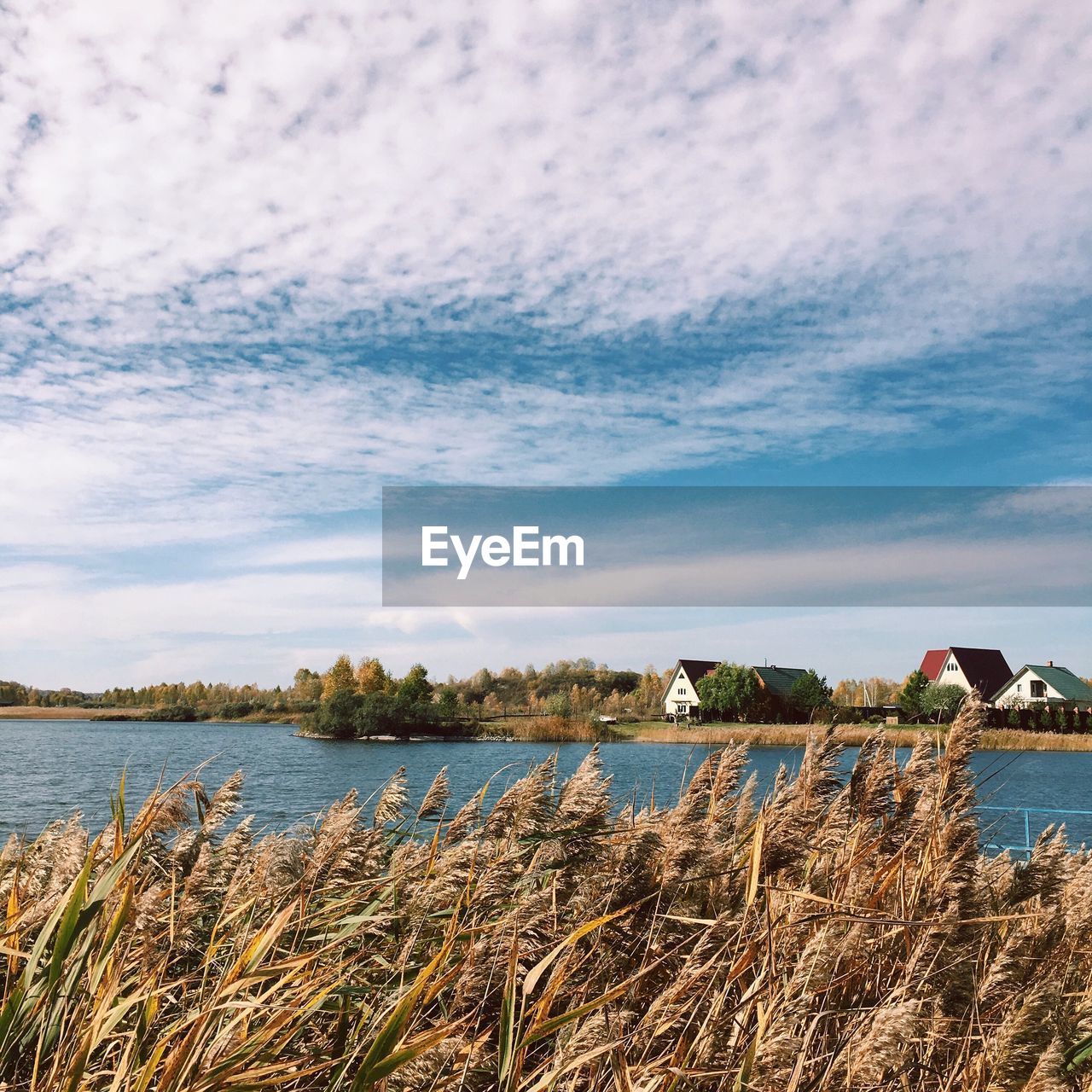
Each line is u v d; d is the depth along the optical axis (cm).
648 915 347
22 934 279
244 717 9062
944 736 397
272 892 332
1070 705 7012
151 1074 206
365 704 6012
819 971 276
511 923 294
